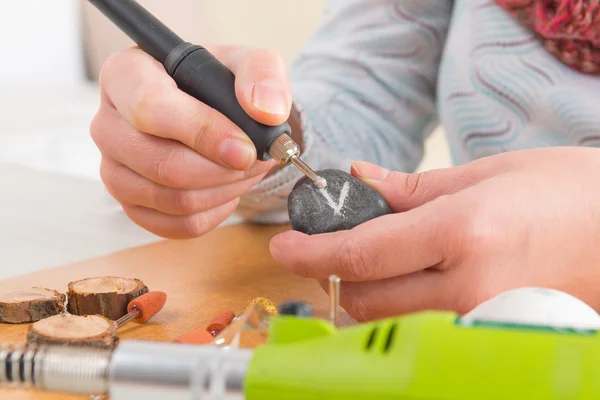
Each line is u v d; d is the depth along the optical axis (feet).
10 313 1.64
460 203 1.46
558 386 0.97
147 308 1.64
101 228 2.23
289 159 1.58
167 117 1.63
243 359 1.06
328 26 2.68
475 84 2.34
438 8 2.56
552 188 1.50
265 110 1.58
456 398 0.98
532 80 2.25
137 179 1.78
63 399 1.39
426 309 1.48
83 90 4.97
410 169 2.58
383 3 2.58
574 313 1.23
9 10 4.69
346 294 1.52
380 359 1.02
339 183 1.57
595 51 2.19
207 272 1.90
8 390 1.40
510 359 0.99
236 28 4.71
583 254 1.49
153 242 2.08
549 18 2.21
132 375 1.06
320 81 2.54
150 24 1.68
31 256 2.01
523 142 2.29
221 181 1.71
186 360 1.06
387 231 1.45
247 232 2.15
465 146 2.39
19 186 2.59
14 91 4.74
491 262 1.45
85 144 4.21
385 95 2.52
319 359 1.04
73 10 5.04
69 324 1.51
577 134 2.20
